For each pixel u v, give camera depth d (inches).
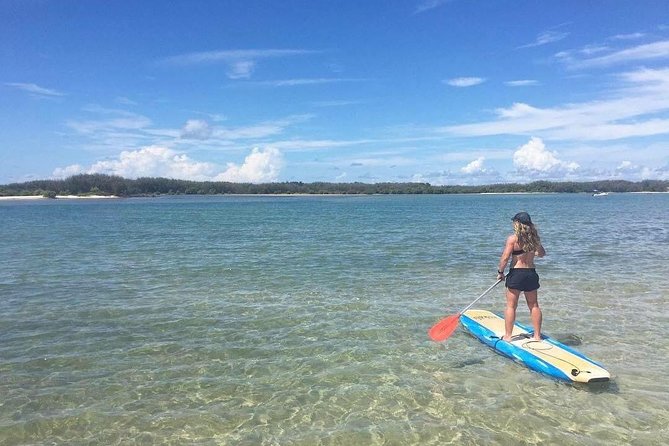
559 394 261.0
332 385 274.1
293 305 444.1
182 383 277.3
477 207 2876.5
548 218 1694.1
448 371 292.8
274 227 1364.4
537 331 319.0
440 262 693.9
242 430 227.3
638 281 544.1
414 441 217.2
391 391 266.1
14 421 235.1
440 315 410.9
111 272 615.5
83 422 234.5
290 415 240.8
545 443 215.0
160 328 376.2
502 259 317.7
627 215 1875.0
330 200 5191.9
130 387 272.2
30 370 295.4
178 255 772.6
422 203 3816.4
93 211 2532.0
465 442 216.1
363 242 954.1
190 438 220.8
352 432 224.8
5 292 499.2
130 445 215.5
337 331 368.5
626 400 253.3
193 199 5930.1
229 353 323.3
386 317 405.1
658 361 305.7
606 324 382.6
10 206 3378.4
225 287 522.6
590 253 766.5
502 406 248.2
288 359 312.3
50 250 839.7
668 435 220.4
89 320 397.4
